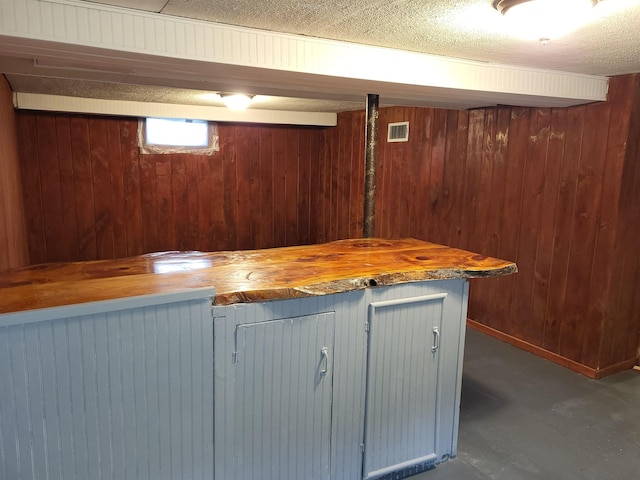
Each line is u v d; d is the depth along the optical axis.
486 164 3.98
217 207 5.82
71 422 1.51
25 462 1.46
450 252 2.56
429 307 2.23
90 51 1.81
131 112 4.79
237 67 2.08
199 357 1.71
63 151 4.90
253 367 1.83
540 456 2.45
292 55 2.13
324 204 6.32
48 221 4.92
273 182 6.12
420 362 2.25
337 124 5.92
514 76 2.75
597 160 3.17
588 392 3.12
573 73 2.93
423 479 2.27
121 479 1.62
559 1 1.62
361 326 2.07
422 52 2.42
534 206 3.62
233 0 1.66
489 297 4.08
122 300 1.54
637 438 2.62
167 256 2.29
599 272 3.23
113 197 5.21
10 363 1.40
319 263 2.24
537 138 3.55
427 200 4.61
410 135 4.77
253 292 1.76
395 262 2.30
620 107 3.02
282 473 1.98
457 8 1.72
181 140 5.49
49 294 1.58
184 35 1.90
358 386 2.11
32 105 4.30
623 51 2.32
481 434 2.63
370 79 2.34
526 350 3.76
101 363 1.53
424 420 2.31
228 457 1.84
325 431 2.05
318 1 1.67
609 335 3.30
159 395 1.65
